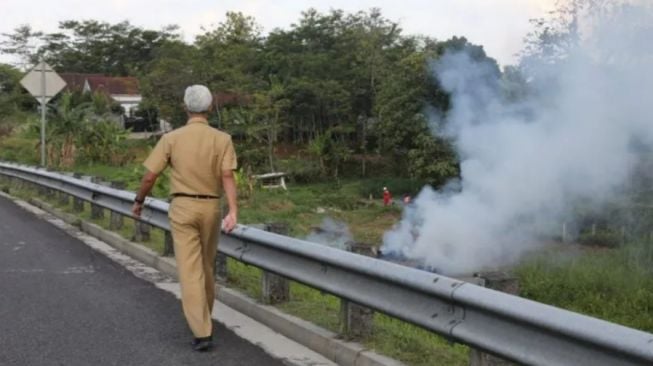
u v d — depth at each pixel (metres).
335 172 46.31
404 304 5.04
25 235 12.46
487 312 4.25
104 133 36.56
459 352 5.71
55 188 16.11
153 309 7.32
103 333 6.44
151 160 6.04
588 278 15.62
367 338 5.71
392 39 51.50
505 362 4.62
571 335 3.64
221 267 7.99
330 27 56.50
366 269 5.30
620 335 3.41
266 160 45.22
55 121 35.31
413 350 5.45
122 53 96.25
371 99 49.50
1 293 7.97
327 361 5.64
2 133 44.34
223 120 45.44
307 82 48.66
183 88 49.12
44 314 7.09
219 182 6.07
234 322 6.80
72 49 95.62
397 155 44.91
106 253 10.75
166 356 5.79
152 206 9.69
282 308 6.79
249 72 53.28
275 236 6.59
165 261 9.31
